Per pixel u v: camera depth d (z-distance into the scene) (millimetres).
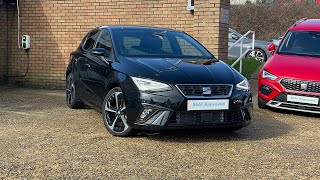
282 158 5379
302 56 9016
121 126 6258
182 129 5844
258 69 14766
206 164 5082
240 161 5227
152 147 5766
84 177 4594
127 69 6164
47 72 12156
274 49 10461
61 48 11930
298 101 8102
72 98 8508
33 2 12094
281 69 8422
